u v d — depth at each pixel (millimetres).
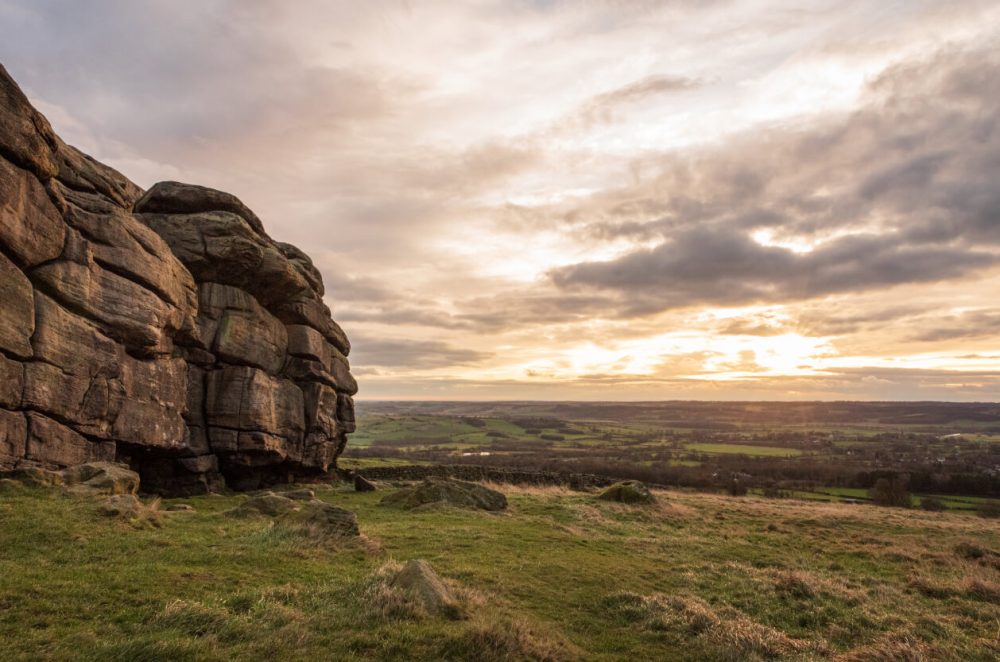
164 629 11602
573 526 32031
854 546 32250
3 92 24922
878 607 19203
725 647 13859
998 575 26375
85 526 18344
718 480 95000
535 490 53750
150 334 33062
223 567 16234
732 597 19078
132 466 34688
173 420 36000
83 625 11523
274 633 11773
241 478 43062
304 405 49344
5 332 24484
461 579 17469
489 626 12648
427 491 35906
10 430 24500
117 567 15133
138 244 33000
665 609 16375
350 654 11234
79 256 29141
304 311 50375
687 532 34031
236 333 41531
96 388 29594
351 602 13914
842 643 15641
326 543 19938
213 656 10531
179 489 37281
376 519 29609
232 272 42156
